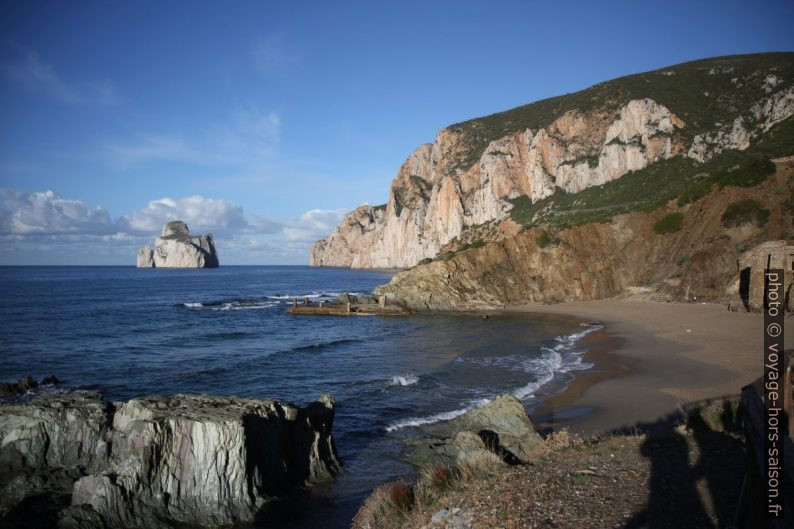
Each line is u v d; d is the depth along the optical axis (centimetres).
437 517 817
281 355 3238
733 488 775
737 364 2327
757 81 9019
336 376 2603
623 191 8588
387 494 1013
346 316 5700
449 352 3272
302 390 2325
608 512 741
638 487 827
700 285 4944
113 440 1223
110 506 1056
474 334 4138
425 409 1962
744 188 5369
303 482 1312
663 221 6031
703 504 729
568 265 6319
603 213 7888
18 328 4388
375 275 16562
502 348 3369
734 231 5041
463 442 1403
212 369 2789
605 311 5072
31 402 1291
